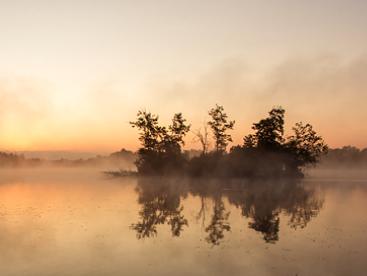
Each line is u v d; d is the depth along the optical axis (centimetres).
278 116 10175
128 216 3700
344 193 6262
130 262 2158
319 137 10588
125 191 6406
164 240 2684
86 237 2748
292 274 1955
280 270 2017
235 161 10094
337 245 2539
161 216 3738
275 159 10125
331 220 3547
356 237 2781
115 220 3456
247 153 10075
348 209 4312
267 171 10094
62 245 2520
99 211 3988
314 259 2209
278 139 10350
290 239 2720
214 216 3778
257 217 3725
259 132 10300
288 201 5094
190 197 5500
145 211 4047
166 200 5103
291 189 6994
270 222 3434
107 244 2558
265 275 1944
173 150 10381
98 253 2333
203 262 2156
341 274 1956
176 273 1973
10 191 6406
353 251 2380
